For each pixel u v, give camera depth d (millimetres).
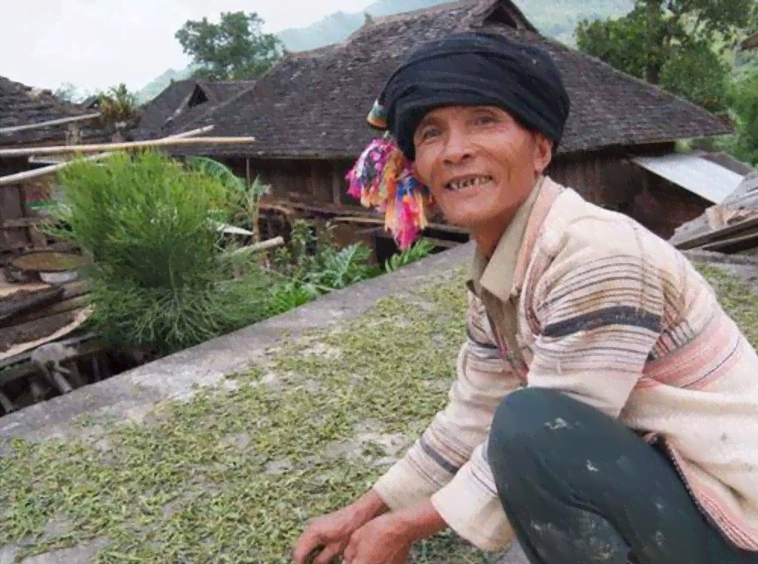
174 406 2914
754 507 1173
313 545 1567
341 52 15203
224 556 1900
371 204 1354
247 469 2359
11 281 6941
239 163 14648
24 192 7621
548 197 1251
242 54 43031
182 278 4742
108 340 5016
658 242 1205
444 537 1919
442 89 1158
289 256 7914
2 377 5215
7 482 2367
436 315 3875
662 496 1148
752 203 5410
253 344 3621
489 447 1236
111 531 2061
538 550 1244
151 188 4691
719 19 18906
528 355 1310
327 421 2684
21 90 8992
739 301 3744
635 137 12867
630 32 19438
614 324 1138
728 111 20406
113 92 19625
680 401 1186
